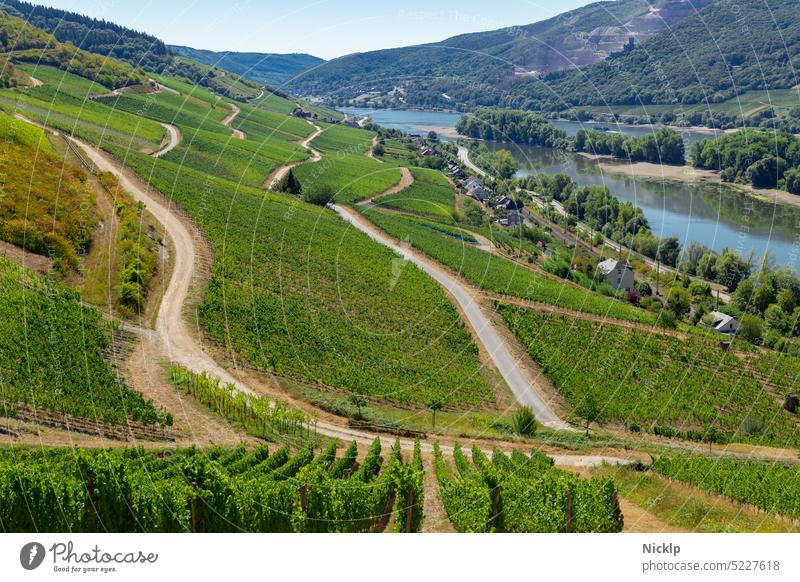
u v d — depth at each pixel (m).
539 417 43.66
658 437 43.66
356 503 22.12
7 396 27.69
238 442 29.94
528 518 22.25
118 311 42.44
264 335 45.47
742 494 28.25
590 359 58.56
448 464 31.66
